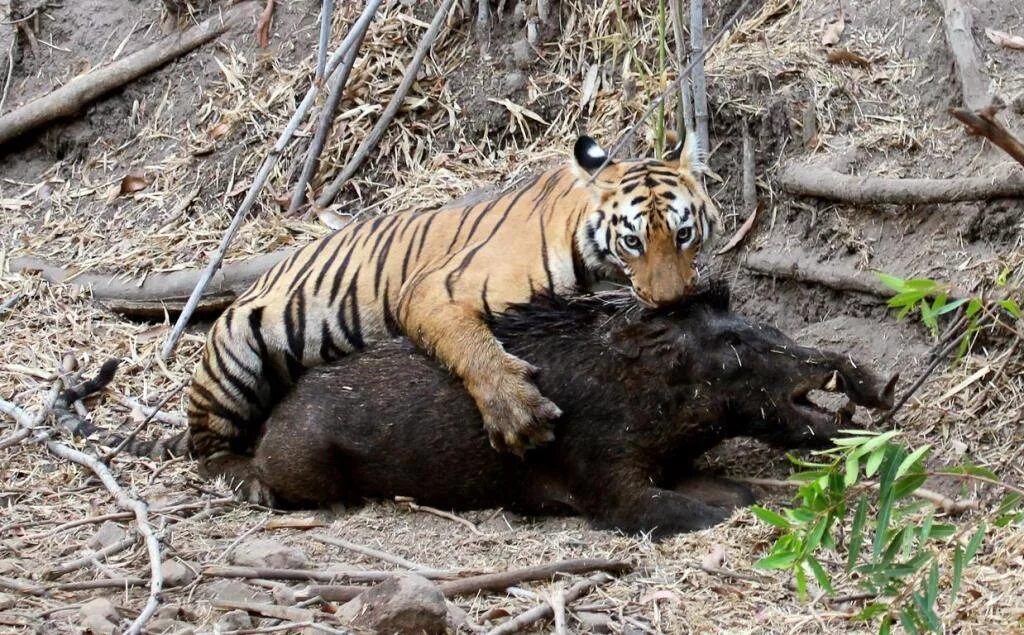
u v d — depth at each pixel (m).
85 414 12.28
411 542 9.41
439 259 10.77
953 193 10.88
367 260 11.27
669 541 9.12
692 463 10.12
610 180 10.46
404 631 7.57
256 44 16.05
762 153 12.38
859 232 11.51
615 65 14.08
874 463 6.63
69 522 9.74
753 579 8.41
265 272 12.48
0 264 14.95
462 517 9.98
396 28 15.25
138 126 16.22
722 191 12.54
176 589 8.41
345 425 10.12
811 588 8.26
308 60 15.51
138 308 14.14
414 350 10.34
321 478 10.21
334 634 7.50
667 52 13.57
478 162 14.22
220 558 8.95
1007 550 8.43
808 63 12.63
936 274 10.88
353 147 14.73
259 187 12.17
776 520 7.14
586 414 9.62
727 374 9.44
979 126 6.74
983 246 10.83
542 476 9.84
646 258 10.06
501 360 9.72
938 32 12.34
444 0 14.27
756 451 10.43
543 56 14.50
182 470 11.16
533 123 14.23
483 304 10.19
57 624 7.81
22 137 16.73
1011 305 7.30
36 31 17.45
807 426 9.44
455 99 14.63
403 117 14.72
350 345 11.20
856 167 11.72
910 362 10.67
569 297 10.31
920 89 12.16
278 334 11.16
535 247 10.52
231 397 11.01
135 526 9.55
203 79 16.09
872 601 8.02
